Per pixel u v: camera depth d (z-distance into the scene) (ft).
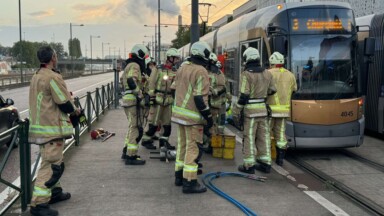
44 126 15.35
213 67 26.13
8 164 25.46
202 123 18.51
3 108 29.71
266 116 21.86
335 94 26.09
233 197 18.08
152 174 21.81
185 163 18.65
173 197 18.06
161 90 26.48
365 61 34.35
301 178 21.44
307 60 26.22
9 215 15.84
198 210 16.49
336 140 25.80
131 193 18.62
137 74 22.84
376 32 33.40
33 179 19.33
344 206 17.17
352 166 24.88
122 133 35.35
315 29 26.50
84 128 35.14
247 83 21.12
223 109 27.78
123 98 23.73
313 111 25.63
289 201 17.67
